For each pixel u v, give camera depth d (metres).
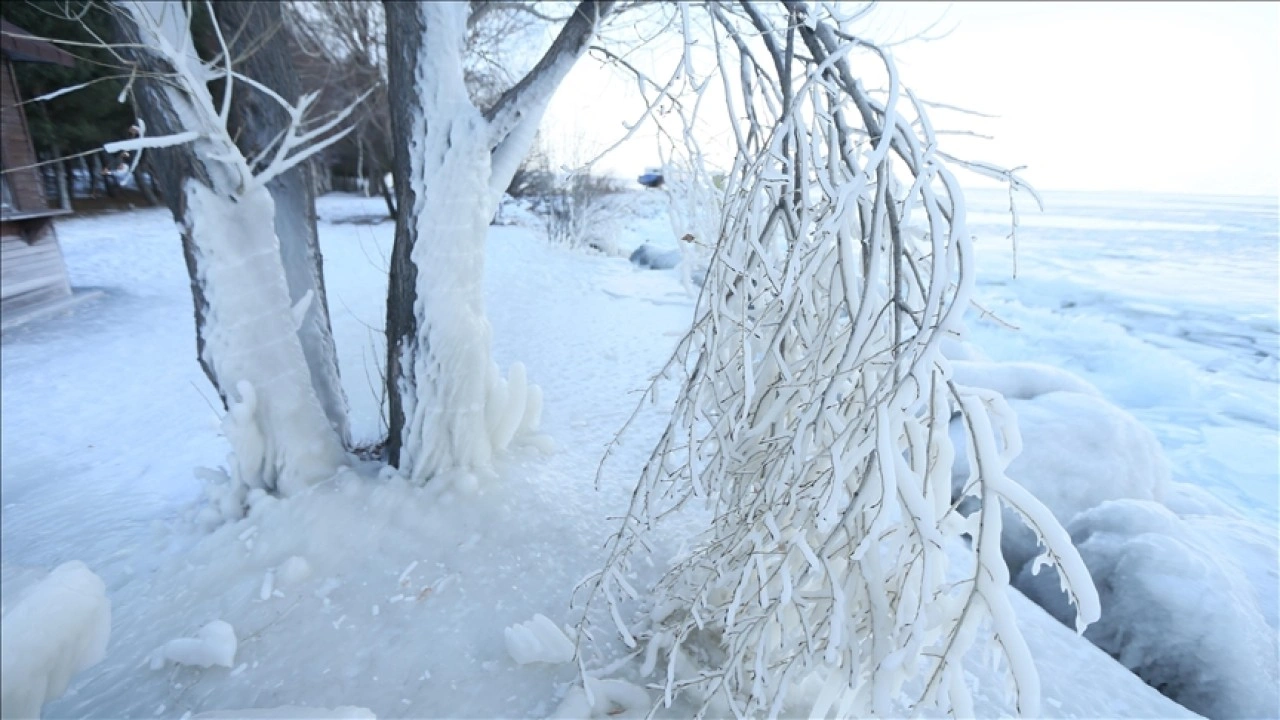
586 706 2.43
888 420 1.71
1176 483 4.29
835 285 2.20
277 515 3.59
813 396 2.07
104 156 23.06
